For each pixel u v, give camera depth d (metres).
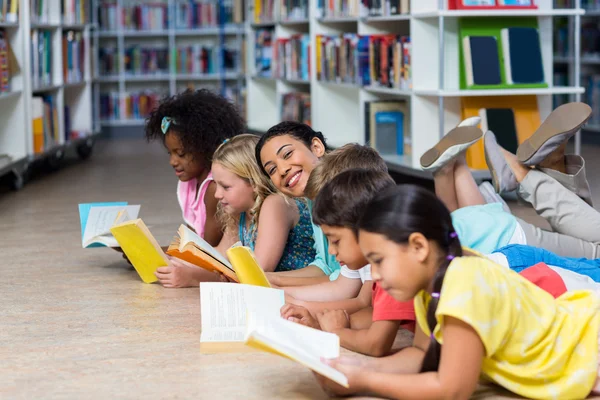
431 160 2.67
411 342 2.11
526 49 4.43
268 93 7.89
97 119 7.54
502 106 4.50
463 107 4.48
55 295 2.64
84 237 2.89
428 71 4.54
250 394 1.77
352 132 6.22
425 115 4.57
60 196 4.98
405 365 1.73
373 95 5.25
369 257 1.58
